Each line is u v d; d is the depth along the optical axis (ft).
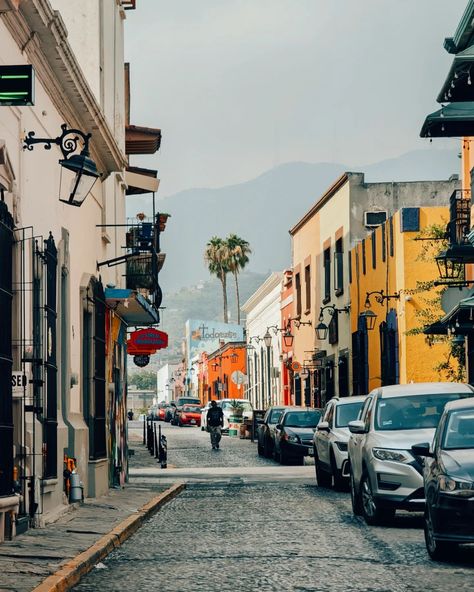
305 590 45.34
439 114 100.68
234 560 54.95
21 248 62.34
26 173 65.98
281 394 276.41
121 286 124.67
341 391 200.85
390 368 161.89
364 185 198.18
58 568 48.88
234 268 476.95
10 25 61.31
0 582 44.88
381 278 168.35
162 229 131.95
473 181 121.19
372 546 59.31
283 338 265.75
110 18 113.60
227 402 283.59
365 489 70.90
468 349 128.98
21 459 63.31
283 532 67.56
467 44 98.73
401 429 71.72
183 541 64.39
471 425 56.03
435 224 153.38
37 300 66.95
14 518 60.59
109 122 112.88
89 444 92.17
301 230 244.42
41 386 66.64
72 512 77.77
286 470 143.74
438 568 50.80
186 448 212.64
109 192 114.52
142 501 89.20
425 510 54.75
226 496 100.42
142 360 145.48
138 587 46.93
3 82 51.01
